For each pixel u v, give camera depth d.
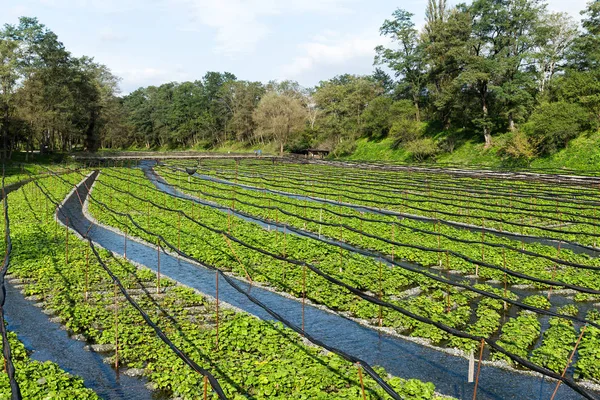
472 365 10.27
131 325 13.95
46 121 64.50
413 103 85.56
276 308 15.89
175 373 11.15
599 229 26.47
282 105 95.50
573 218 28.95
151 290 17.33
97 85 85.12
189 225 27.69
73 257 20.81
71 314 14.88
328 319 14.96
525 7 62.41
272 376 10.70
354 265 19.67
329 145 90.94
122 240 25.00
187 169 49.31
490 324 14.13
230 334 13.14
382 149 81.25
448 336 13.63
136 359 12.19
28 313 15.18
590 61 63.25
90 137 83.44
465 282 18.12
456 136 71.31
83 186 46.97
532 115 57.66
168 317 14.71
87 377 11.45
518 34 63.94
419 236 24.75
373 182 45.84
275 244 23.02
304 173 54.62
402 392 10.17
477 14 64.81
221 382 10.58
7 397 9.61
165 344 12.65
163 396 10.65
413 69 80.25
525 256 20.88
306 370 11.04
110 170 67.06
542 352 12.50
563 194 35.50
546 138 54.97
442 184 42.38
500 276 18.55
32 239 23.66
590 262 20.42
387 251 22.09
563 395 10.91
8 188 43.62
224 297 16.98
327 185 45.06
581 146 53.28
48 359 12.33
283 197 38.56
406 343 13.33
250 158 84.56
